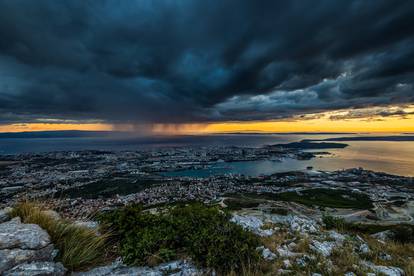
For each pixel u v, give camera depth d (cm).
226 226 548
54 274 368
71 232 484
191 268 438
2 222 495
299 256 558
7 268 344
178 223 567
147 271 423
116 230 572
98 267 438
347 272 492
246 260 467
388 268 532
